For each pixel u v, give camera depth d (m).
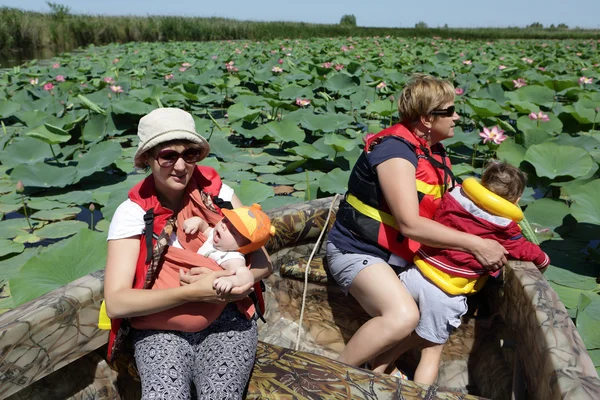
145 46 23.36
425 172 2.14
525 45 28.14
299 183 4.93
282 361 1.78
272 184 4.95
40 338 1.53
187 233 1.62
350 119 6.54
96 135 6.38
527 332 1.74
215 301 1.50
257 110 6.52
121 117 6.96
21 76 11.70
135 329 1.64
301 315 2.47
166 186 1.59
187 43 25.75
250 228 1.58
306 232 2.66
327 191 4.20
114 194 4.13
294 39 31.23
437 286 2.04
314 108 8.45
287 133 6.00
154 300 1.48
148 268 1.57
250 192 3.99
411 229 1.99
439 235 1.96
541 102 8.71
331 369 1.74
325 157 5.36
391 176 2.01
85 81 11.37
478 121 6.98
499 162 2.07
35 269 2.60
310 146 5.47
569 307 2.76
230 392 1.47
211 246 1.60
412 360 2.37
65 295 1.61
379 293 2.04
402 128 2.15
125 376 1.80
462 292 2.03
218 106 9.33
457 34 40.25
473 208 2.02
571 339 1.54
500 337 2.15
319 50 20.19
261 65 14.81
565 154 4.66
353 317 2.50
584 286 3.02
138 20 29.64
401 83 10.95
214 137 6.02
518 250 2.02
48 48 24.80
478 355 2.25
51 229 3.81
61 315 1.58
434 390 1.65
